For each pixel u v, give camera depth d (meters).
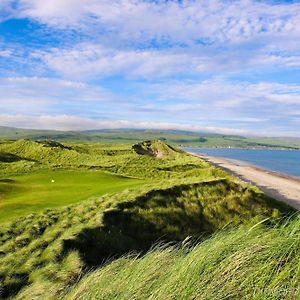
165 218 23.28
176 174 58.25
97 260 16.33
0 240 17.06
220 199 27.30
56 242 16.39
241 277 6.68
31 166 55.03
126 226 21.17
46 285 12.47
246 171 91.69
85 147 104.19
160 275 7.65
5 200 25.97
